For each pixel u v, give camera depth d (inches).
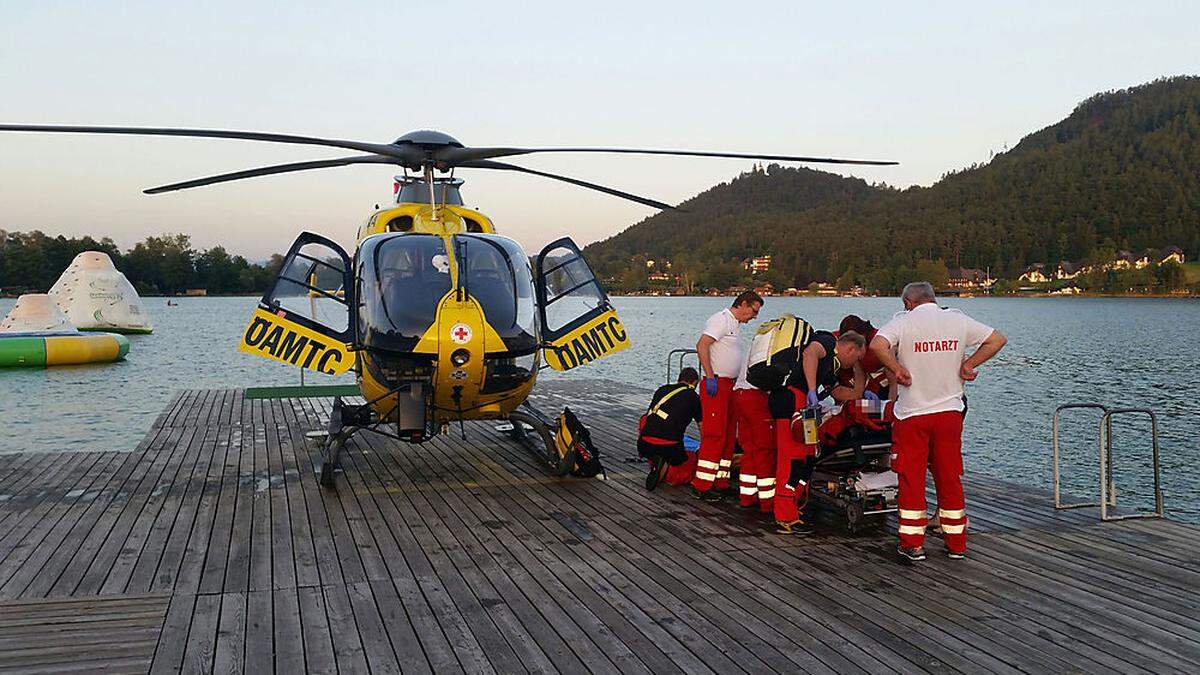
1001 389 1067.3
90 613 180.4
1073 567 214.8
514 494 295.1
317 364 300.5
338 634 169.9
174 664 155.3
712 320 282.5
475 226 351.3
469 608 184.7
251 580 202.4
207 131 288.7
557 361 323.0
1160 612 183.3
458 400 293.6
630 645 165.0
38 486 302.2
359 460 353.1
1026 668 155.0
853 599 191.3
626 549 230.1
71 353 1470.2
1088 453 657.6
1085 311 4407.0
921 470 219.6
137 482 310.0
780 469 248.7
